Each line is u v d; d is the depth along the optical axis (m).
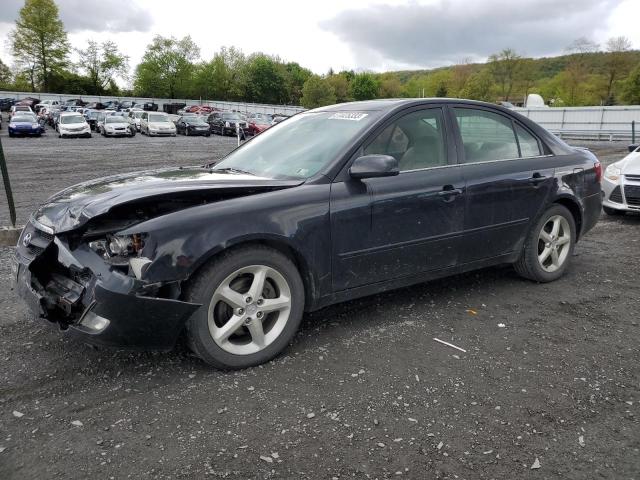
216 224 2.98
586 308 4.26
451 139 4.15
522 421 2.68
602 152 20.91
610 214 8.41
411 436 2.54
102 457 2.37
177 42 90.75
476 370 3.20
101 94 87.81
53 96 68.12
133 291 2.76
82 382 3.02
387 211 3.65
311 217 3.32
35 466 2.31
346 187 3.51
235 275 3.11
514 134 4.62
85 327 2.85
